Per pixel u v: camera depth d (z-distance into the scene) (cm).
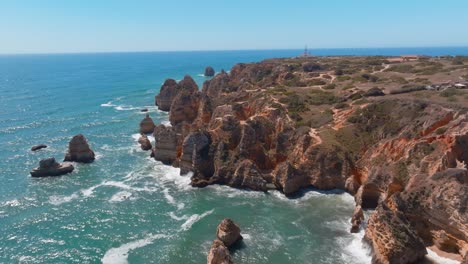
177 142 8094
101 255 4700
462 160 5228
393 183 5219
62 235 5231
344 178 6291
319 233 5031
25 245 4994
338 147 6475
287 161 6412
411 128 6031
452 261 4119
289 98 8669
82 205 6194
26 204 6284
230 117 7406
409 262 4109
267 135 7281
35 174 7569
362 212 5153
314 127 7306
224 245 4547
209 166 7006
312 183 6400
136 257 4625
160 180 7194
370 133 6719
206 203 6097
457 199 4175
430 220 4441
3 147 9600
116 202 6272
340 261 4388
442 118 5841
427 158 5291
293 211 5694
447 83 8469
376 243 4312
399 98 7275
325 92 9419
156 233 5197
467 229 4034
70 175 7650
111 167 8069
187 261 4500
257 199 6178
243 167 6644
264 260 4438
